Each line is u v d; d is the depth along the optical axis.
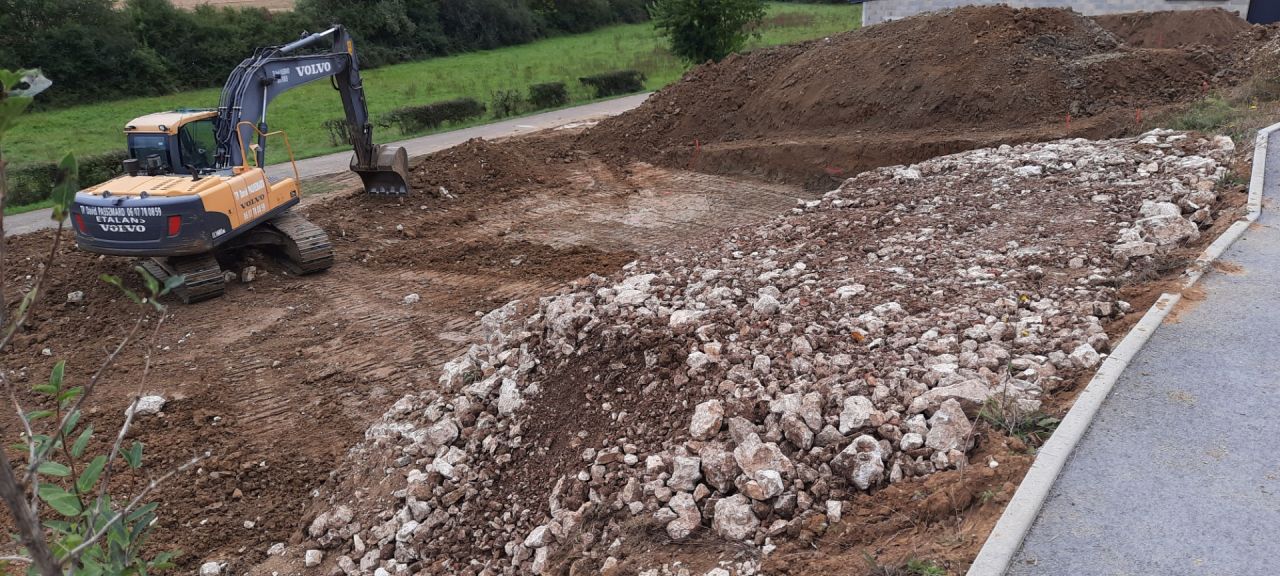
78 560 2.30
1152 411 5.19
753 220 14.79
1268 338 5.91
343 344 10.25
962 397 5.21
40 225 16.25
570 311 7.41
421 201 16.19
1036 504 4.38
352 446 7.99
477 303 11.28
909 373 5.66
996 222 9.04
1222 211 8.30
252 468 7.75
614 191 17.16
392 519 6.36
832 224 10.09
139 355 10.21
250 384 9.38
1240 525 4.27
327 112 30.23
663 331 6.66
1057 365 5.72
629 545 5.00
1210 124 12.16
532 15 54.47
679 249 10.91
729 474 5.04
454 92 34.09
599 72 38.19
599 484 5.56
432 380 9.23
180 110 12.53
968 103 16.56
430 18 47.50
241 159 12.32
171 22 35.81
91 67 32.34
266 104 12.95
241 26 38.28
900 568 4.11
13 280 12.35
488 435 6.77
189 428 8.52
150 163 11.70
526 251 13.34
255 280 12.37
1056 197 9.49
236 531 6.98
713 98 20.48
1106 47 17.05
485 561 5.80
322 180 18.81
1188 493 4.51
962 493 4.52
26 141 25.33
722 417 5.45
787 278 8.00
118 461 7.90
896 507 4.59
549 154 19.80
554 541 5.46
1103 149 11.11
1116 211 8.72
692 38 32.31
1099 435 4.99
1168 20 20.00
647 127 20.45
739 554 4.65
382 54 43.41
